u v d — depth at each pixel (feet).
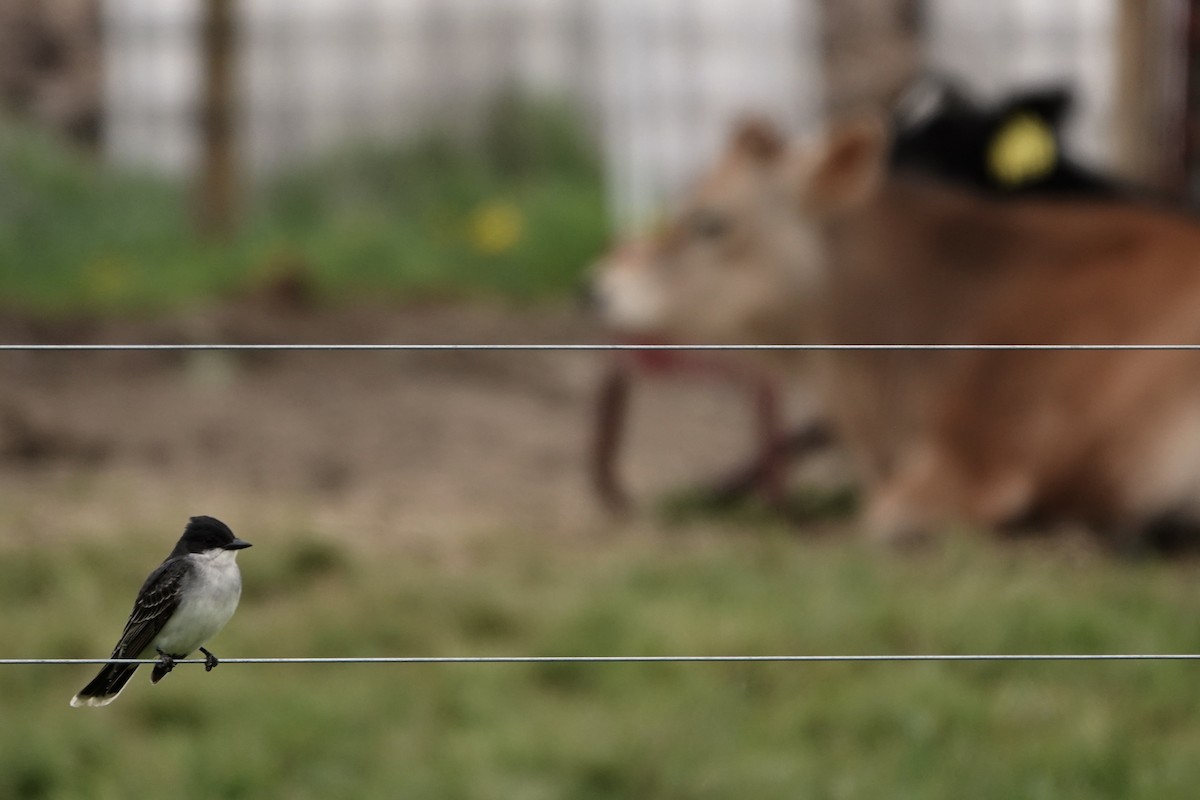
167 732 28.14
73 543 35.94
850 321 42.55
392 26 80.94
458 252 68.44
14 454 47.06
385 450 49.55
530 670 30.40
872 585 34.17
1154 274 40.65
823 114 80.43
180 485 44.06
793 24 80.84
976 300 41.96
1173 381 39.63
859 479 46.19
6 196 67.92
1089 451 40.32
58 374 54.70
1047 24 78.23
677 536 39.93
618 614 31.89
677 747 26.48
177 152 80.43
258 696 29.01
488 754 26.45
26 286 63.46
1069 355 40.70
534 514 43.11
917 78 79.66
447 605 32.71
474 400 54.95
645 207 73.56
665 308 42.75
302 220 73.46
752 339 43.24
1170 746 26.73
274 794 25.79
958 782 25.44
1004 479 40.91
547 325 61.87
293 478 46.26
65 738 27.17
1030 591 33.09
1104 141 70.49
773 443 43.47
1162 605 32.96
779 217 42.39
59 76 81.82
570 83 80.33
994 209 42.63
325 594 33.83
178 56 80.79
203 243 68.49
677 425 54.75
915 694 28.37
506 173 77.10
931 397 42.01
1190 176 52.90
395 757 26.68
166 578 19.20
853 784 25.21
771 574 35.58
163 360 56.75
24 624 31.40
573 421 54.08
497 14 80.94
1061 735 26.91
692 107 78.69
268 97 80.28
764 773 25.61
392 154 76.84
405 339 59.52
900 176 42.91
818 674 29.84
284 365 57.00
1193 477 39.45
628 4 78.38
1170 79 52.90
